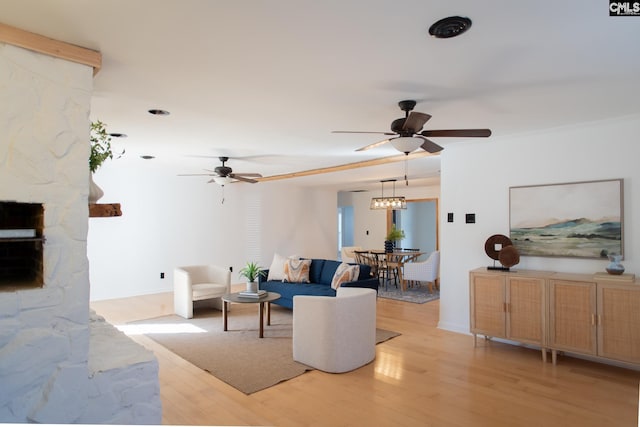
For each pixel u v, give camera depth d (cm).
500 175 464
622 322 344
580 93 302
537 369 370
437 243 995
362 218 1155
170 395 315
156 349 427
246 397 312
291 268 630
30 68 204
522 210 445
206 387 330
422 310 609
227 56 234
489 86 285
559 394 317
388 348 431
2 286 205
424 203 1137
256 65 247
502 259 432
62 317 210
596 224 395
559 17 189
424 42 216
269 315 531
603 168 393
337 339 360
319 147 510
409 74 262
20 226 244
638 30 202
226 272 608
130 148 516
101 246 700
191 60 239
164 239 775
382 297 704
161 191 773
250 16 188
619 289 346
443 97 310
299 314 386
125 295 723
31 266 235
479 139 468
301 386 332
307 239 1031
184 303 567
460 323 493
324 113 353
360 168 680
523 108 342
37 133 205
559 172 420
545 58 237
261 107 334
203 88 288
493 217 470
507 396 313
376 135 438
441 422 273
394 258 857
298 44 218
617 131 386
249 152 547
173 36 208
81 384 213
